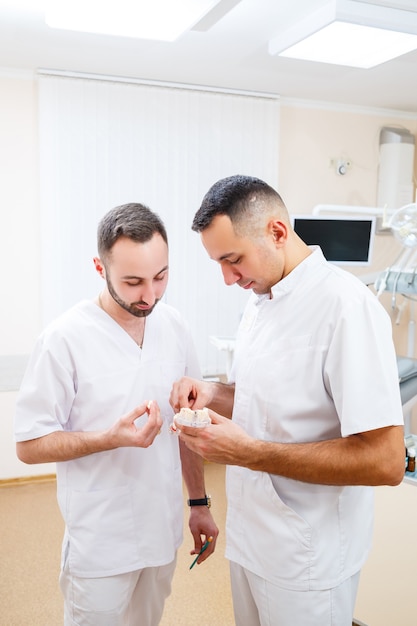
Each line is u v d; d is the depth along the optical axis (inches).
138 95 138.8
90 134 135.9
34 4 95.0
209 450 47.9
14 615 92.4
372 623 84.4
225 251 48.2
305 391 49.9
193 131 145.0
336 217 136.6
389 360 46.9
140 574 57.6
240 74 135.0
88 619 54.8
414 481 79.1
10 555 110.3
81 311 53.6
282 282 50.8
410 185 168.7
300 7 94.9
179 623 91.4
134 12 84.7
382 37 97.3
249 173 152.0
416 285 84.0
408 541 80.1
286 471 47.5
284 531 50.8
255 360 52.9
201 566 107.5
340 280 49.5
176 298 148.6
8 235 135.3
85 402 53.1
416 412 165.2
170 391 56.6
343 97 156.3
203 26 103.7
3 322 137.2
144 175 141.9
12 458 140.9
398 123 172.2
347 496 51.5
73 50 118.1
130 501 54.1
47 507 130.8
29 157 134.4
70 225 137.0
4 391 138.2
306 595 50.8
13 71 130.4
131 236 46.1
